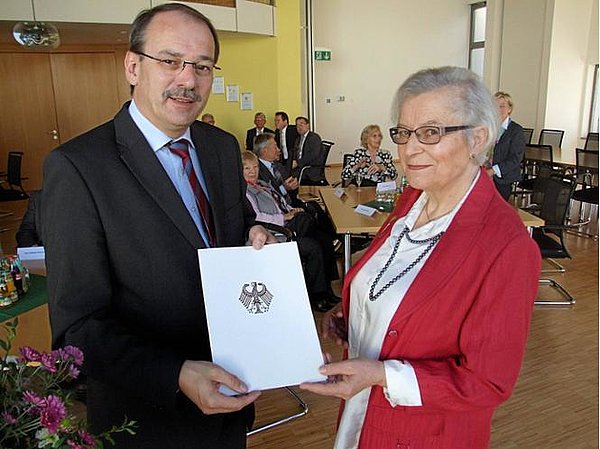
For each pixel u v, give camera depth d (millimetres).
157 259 1062
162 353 926
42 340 2004
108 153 1048
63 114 8195
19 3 5020
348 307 1268
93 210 997
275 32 7363
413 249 1112
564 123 8953
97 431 1105
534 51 8883
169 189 1086
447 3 10914
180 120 1089
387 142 11227
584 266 4578
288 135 7426
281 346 950
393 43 10844
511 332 931
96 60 8102
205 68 1076
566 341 3199
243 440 1259
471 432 1073
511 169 4527
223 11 6332
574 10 8492
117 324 979
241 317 971
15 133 8055
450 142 986
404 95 1030
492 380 930
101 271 1009
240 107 7742
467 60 11289
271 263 1039
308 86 10070
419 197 1204
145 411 1094
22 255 2396
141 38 1049
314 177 7125
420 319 1014
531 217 3447
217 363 918
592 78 8805
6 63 7820
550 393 2639
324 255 3854
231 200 1338
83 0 5281
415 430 1078
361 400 1135
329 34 10469
